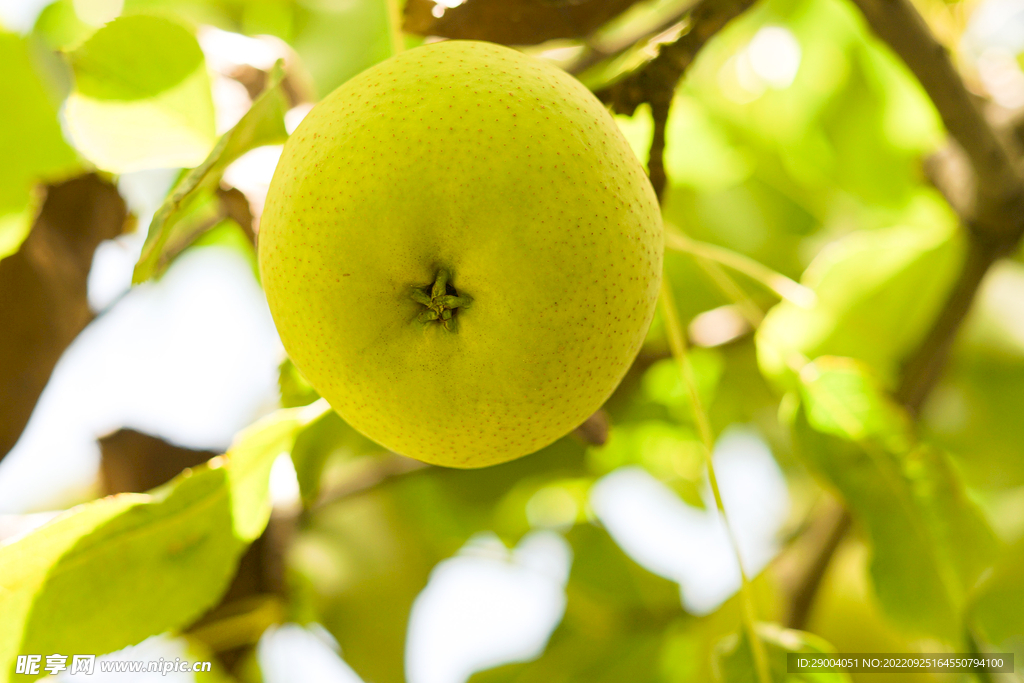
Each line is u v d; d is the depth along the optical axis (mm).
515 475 666
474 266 405
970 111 494
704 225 684
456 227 403
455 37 458
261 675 582
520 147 402
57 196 507
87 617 448
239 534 466
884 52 592
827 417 499
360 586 635
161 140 481
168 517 453
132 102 474
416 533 675
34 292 500
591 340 413
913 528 492
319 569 627
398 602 642
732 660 460
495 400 416
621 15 457
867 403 496
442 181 401
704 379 655
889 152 624
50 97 510
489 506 672
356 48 519
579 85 419
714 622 592
